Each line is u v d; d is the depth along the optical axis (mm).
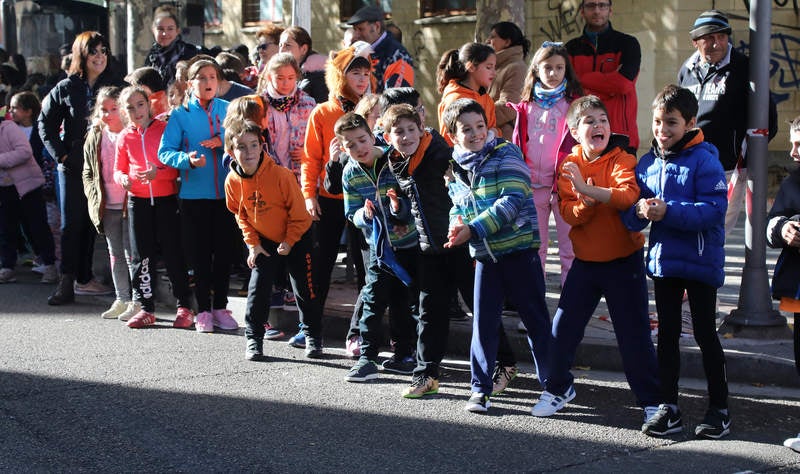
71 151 8484
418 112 6039
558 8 15844
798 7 14508
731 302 7570
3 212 9703
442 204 5699
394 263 5922
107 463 4582
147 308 7680
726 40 6648
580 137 5191
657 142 5066
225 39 20734
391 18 18266
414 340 6328
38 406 5457
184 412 5367
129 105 7422
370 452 4742
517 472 4484
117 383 5938
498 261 5402
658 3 15109
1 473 4441
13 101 10250
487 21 10641
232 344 7051
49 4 19734
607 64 7051
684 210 4852
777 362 5891
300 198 6484
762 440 4965
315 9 19156
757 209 6520
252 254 6547
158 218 7574
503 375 5828
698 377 6090
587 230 5234
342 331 7207
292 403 5559
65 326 7609
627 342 5242
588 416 5355
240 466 4543
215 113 7281
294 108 7477
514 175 5281
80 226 8570
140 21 15594
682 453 4762
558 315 5375
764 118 6508
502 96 7297
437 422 5234
